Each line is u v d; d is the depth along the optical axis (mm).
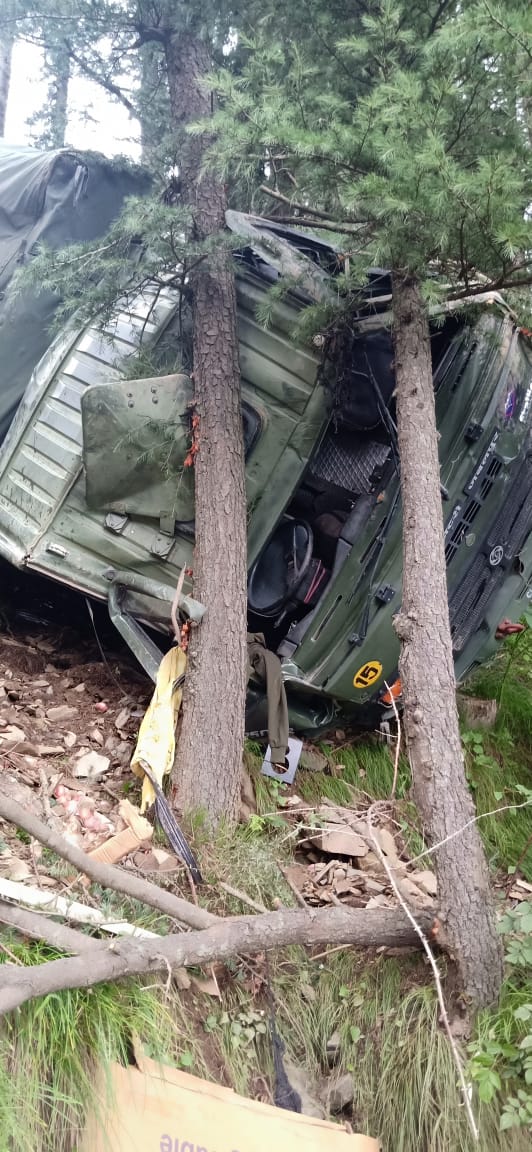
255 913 3732
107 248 4484
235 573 4340
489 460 4961
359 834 4105
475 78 3584
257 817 4238
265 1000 3555
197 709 4191
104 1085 2867
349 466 5078
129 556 4691
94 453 4523
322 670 4840
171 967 3086
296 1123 3131
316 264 4590
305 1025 3588
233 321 4621
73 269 4449
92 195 5688
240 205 5254
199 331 4566
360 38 3623
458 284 4008
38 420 5105
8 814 2893
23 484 5051
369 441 5047
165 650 5371
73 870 3502
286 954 3715
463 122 3688
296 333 4453
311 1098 3414
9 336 5555
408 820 4887
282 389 4719
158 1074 2984
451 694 3529
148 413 4516
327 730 5312
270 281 4848
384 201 3303
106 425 4469
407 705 3549
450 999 3424
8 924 3004
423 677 3520
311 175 3803
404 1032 3465
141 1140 2908
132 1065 3004
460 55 3455
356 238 3926
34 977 2699
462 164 3703
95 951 2943
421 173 3229
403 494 3797
